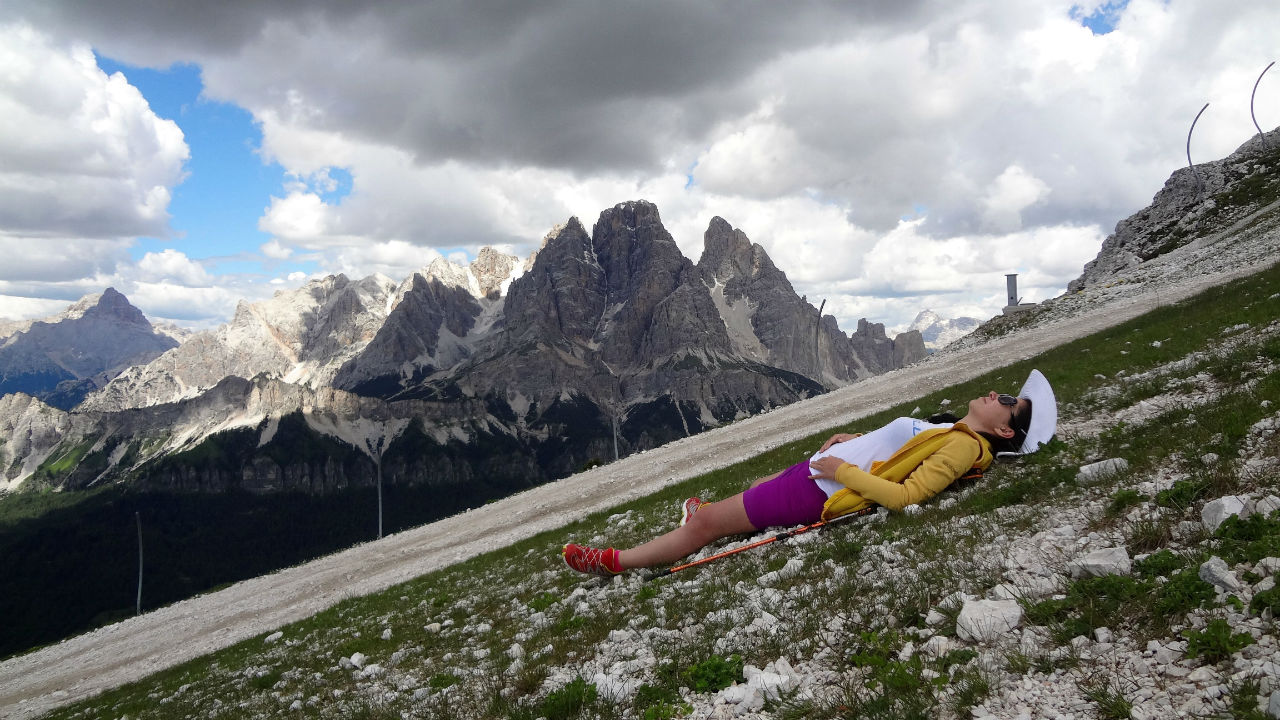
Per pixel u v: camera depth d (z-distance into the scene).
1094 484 7.47
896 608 5.93
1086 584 5.00
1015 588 5.51
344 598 31.08
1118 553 5.23
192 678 21.75
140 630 43.81
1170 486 6.48
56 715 24.52
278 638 24.11
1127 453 8.09
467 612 15.35
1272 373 9.28
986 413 9.18
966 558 6.49
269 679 15.09
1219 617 4.08
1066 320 49.59
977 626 4.98
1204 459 6.79
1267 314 18.81
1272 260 39.22
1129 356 22.95
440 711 7.37
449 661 10.43
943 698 4.37
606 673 6.73
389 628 16.84
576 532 26.84
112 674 31.61
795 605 6.86
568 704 5.96
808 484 8.73
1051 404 9.23
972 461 8.54
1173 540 5.44
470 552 33.56
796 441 35.69
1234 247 51.62
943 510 8.23
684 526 9.42
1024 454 9.28
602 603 10.05
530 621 11.26
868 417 35.53
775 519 8.83
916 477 8.30
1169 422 8.97
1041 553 6.08
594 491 41.28
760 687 5.25
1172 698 3.62
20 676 38.75
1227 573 4.35
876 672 4.92
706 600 8.15
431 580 26.86
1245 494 5.55
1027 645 4.59
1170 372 13.91
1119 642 4.30
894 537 7.87
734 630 6.75
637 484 38.91
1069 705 3.88
